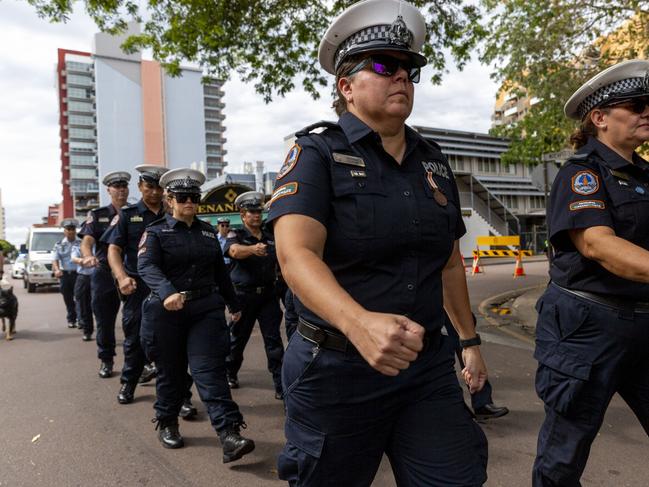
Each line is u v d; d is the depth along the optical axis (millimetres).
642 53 8367
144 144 108562
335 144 1463
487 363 5434
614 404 4129
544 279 14633
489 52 9195
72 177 110625
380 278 1429
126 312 4566
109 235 4500
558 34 8516
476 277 15977
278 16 8602
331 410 1453
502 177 35719
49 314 11117
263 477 3090
